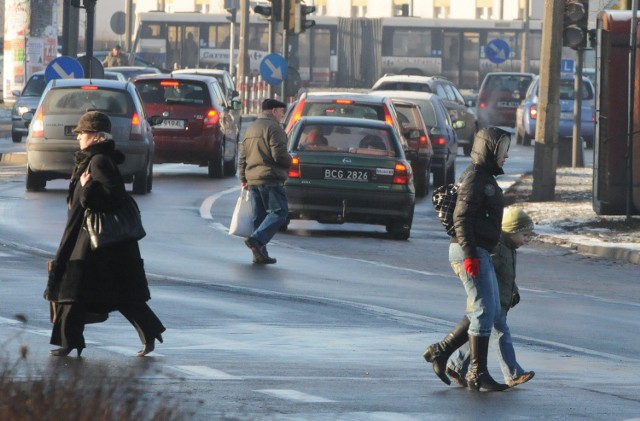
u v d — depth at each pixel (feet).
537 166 245.86
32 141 232.32
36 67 464.65
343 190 190.29
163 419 63.00
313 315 119.44
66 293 90.89
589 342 112.16
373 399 82.33
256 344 102.68
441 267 164.45
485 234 88.22
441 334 111.65
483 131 88.89
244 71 580.30
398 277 152.35
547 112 244.63
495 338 89.61
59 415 58.23
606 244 187.93
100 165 90.22
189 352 97.40
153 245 171.73
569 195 256.32
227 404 77.46
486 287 88.38
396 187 190.70
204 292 131.44
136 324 93.45
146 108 280.72
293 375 89.61
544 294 145.07
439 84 392.27
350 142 193.98
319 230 202.18
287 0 339.16
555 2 240.94
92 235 90.48
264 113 159.02
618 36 214.48
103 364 89.51
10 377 66.08
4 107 512.22
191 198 236.43
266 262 158.10
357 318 118.73
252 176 158.40
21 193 232.53
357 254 173.58
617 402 84.64
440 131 284.41
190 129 280.31
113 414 60.80
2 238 170.60
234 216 159.43
